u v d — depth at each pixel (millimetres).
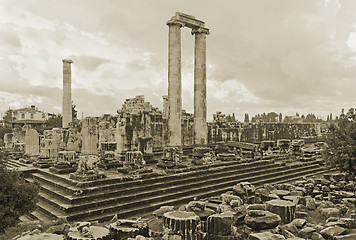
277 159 29469
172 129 26594
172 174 19125
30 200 11344
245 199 15102
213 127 37812
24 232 10648
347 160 17062
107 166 20047
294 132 52312
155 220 11820
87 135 29312
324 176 21797
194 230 9992
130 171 17812
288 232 10266
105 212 14219
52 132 29312
